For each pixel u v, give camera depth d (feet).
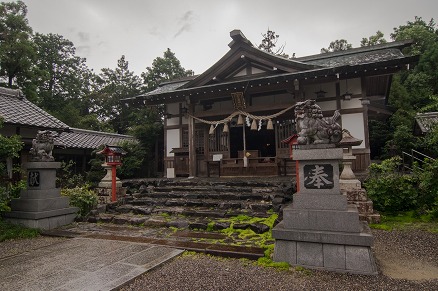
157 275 13.62
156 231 21.89
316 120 15.12
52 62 96.89
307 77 37.52
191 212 25.26
